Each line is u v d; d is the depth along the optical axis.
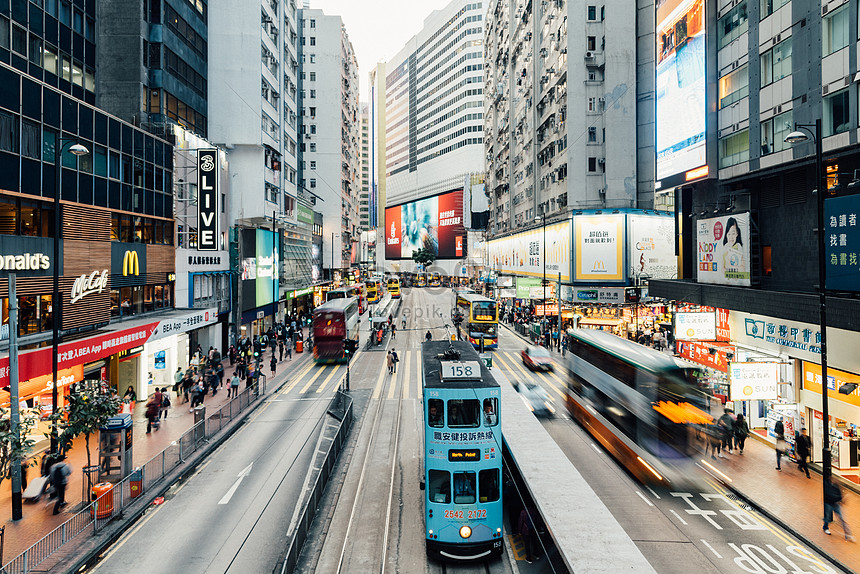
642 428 16.78
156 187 29.78
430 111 149.62
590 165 49.81
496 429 12.97
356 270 107.19
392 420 24.92
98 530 13.53
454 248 119.50
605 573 8.31
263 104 47.25
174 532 13.95
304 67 84.75
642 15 48.94
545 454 13.55
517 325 57.31
